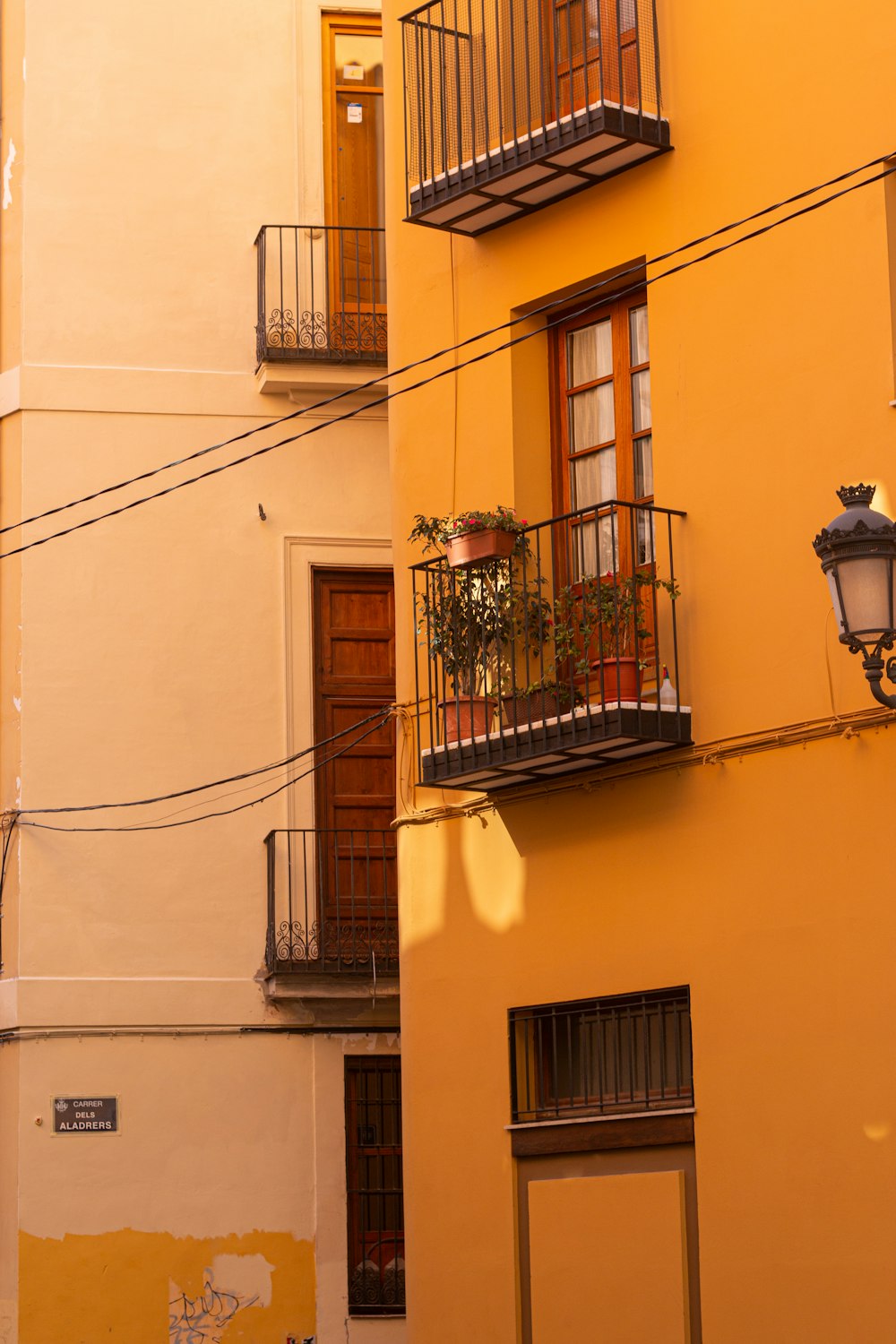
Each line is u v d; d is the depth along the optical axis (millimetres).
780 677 14070
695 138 15055
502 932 15727
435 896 16281
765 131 14586
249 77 21047
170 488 19547
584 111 15016
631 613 14602
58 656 19859
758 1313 13633
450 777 15344
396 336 17219
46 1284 18734
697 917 14391
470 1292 15539
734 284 14664
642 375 15602
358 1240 19359
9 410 20219
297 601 20344
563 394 16219
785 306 14344
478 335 15891
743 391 14531
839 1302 13195
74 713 19812
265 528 20391
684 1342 14023
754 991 13945
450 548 15633
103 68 20828
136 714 19891
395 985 19547
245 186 20844
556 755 14781
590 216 15734
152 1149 19141
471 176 15750
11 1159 18984
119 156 20719
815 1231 13383
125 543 20141
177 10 21031
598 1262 14695
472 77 16312
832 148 14172
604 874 15055
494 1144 15555
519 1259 15273
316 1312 19109
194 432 20406
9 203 20625
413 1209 16109
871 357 13789
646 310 15609
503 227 16391
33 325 20312
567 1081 15344
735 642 14367
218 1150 19234
